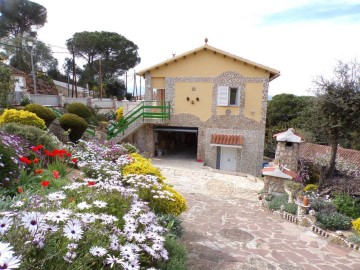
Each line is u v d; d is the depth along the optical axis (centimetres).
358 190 1045
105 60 4203
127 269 207
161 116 1656
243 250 553
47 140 733
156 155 1827
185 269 348
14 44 3250
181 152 2022
